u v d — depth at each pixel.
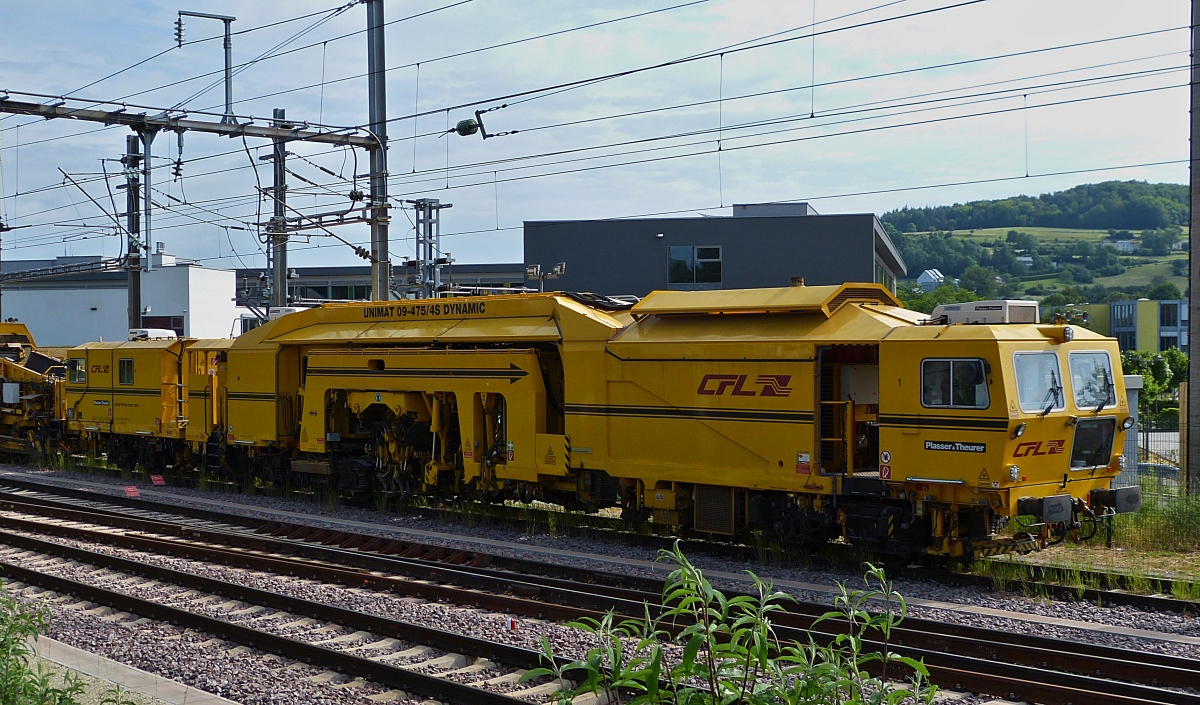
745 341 12.88
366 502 18.58
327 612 10.18
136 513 17.88
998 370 11.04
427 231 31.73
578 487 14.99
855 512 12.29
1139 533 13.66
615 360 14.20
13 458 29.08
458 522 16.41
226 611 10.80
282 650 9.05
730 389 13.02
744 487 12.98
